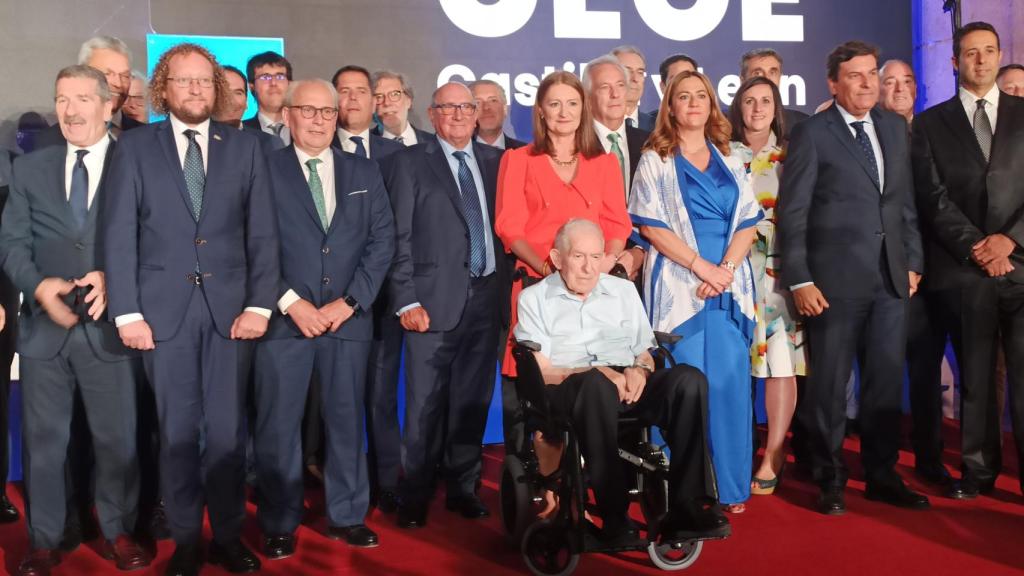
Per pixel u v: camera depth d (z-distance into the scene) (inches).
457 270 162.7
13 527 165.3
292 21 214.7
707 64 235.9
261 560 144.0
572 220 142.6
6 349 167.8
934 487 177.9
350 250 149.5
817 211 170.2
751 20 237.6
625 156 183.5
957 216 171.5
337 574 137.9
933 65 241.1
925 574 131.3
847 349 167.2
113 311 132.2
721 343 159.8
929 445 182.4
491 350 168.4
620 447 141.3
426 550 147.9
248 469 190.5
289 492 146.6
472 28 224.5
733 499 161.9
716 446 160.7
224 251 137.3
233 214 138.3
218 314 136.2
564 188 158.2
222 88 141.5
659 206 162.4
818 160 170.2
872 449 169.6
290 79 201.0
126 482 144.9
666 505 134.0
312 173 150.3
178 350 134.7
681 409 130.4
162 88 137.6
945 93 238.8
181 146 138.4
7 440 169.8
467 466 169.2
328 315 145.4
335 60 217.5
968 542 145.3
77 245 139.1
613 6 231.5
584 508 129.0
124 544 144.0
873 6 244.1
